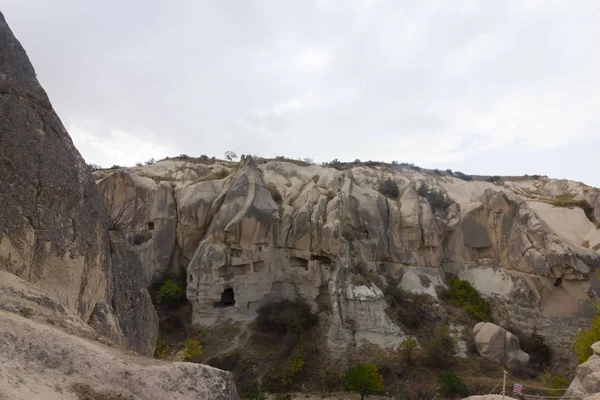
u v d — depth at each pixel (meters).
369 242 31.52
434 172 48.09
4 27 8.57
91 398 4.93
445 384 21.70
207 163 43.50
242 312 27.95
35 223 7.93
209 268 27.75
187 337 26.39
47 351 5.27
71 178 9.07
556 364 26.28
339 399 21.67
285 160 43.06
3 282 6.65
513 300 31.16
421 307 28.55
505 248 33.31
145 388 5.67
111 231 11.25
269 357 24.36
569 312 30.19
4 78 8.16
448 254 34.97
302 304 29.14
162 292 29.02
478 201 36.22
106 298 9.94
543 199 42.06
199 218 31.77
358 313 25.83
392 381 22.78
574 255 30.97
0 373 4.39
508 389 21.73
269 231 29.61
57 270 8.16
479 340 25.52
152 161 47.75
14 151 7.89
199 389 6.32
